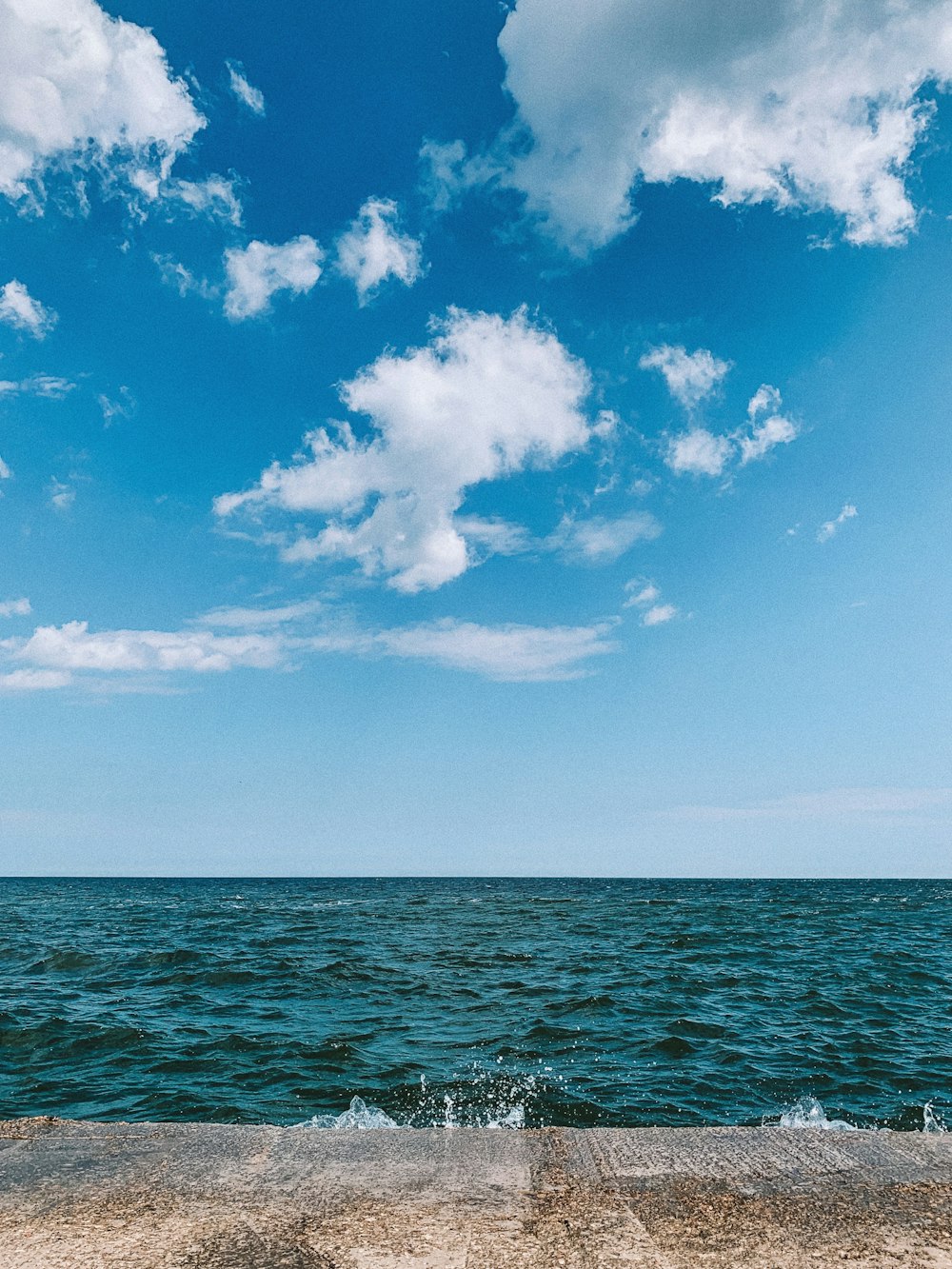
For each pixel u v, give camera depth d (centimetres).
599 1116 898
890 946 2645
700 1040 1235
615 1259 293
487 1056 1148
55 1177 370
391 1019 1402
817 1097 963
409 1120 892
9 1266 290
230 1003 1563
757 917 4153
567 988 1716
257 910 4772
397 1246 304
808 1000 1591
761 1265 289
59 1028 1338
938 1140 409
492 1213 332
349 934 3053
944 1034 1285
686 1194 349
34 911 4688
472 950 2462
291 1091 996
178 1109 935
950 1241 305
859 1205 336
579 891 9106
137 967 2081
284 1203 341
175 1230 317
